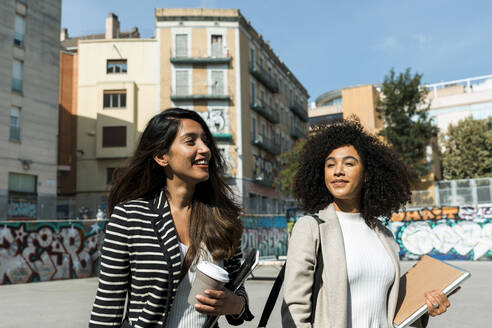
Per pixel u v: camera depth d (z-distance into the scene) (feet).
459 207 74.69
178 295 5.90
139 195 6.40
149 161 6.58
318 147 8.11
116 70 109.19
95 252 49.44
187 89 107.65
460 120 131.44
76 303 29.19
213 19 110.11
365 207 7.89
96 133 106.32
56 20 90.02
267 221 86.38
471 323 21.44
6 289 37.99
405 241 77.20
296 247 7.10
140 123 106.73
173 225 6.04
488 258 71.87
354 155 7.71
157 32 108.99
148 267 5.66
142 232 5.80
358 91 118.93
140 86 107.86
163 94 107.45
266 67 130.41
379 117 105.81
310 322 6.79
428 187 96.78
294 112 155.84
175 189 6.49
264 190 120.88
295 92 159.53
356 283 7.02
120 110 106.52
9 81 79.05
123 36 142.10
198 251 6.12
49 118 86.02
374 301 7.01
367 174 7.97
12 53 79.92
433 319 22.54
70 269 47.03
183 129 6.39
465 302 28.25
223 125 107.65
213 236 6.35
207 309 5.47
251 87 119.03
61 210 77.61
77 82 109.91
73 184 106.32
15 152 78.69
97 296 5.65
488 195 73.56
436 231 75.51
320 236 7.18
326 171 7.87
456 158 123.34
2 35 78.43
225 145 107.55
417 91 99.40
